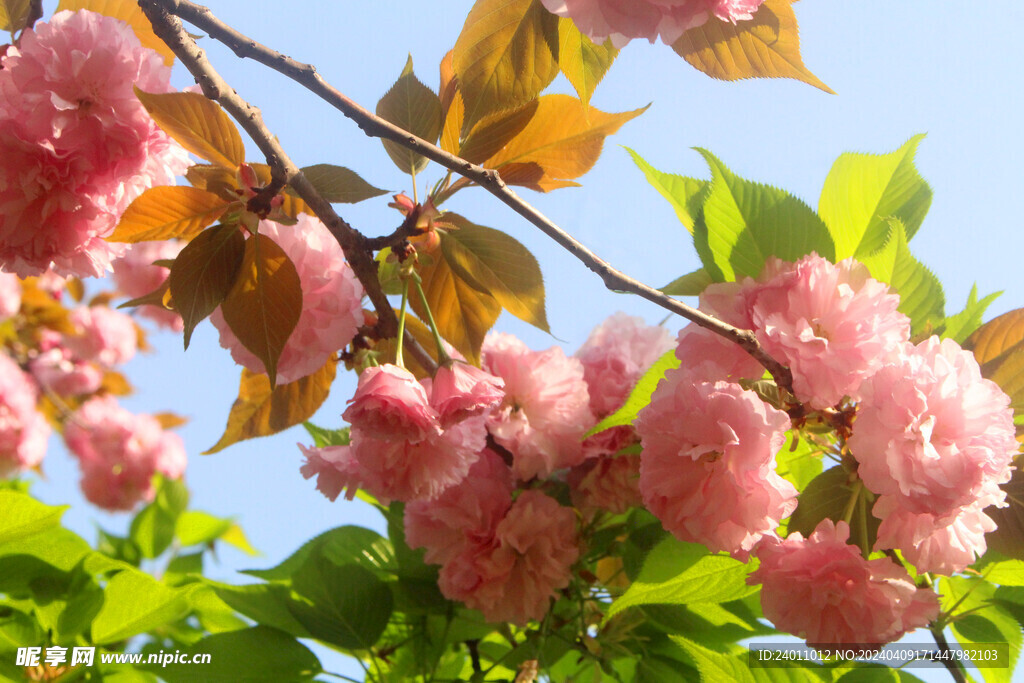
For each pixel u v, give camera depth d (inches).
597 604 47.9
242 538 68.6
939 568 43.5
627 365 48.4
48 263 44.2
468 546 46.7
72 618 47.8
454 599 46.9
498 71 42.3
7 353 96.5
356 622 47.8
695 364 44.8
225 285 43.2
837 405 44.5
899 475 43.0
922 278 46.0
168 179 44.5
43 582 48.1
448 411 43.4
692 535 43.8
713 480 43.8
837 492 44.2
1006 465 43.3
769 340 44.1
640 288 42.8
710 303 44.8
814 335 44.1
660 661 47.1
